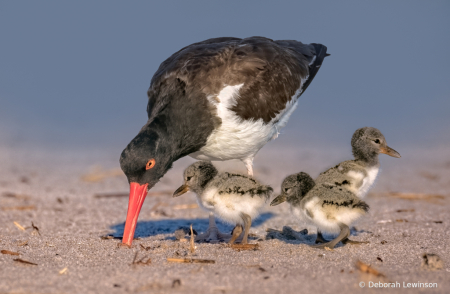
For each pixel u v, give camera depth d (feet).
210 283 26.30
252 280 26.86
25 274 27.71
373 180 39.86
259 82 41.09
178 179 66.80
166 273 27.89
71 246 34.94
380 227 41.22
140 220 46.06
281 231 39.63
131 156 34.58
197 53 41.50
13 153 85.30
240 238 38.47
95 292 25.08
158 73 41.42
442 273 28.50
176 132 37.09
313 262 30.66
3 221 44.42
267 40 47.73
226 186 35.83
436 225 41.78
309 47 51.67
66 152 88.53
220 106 38.50
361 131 39.24
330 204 33.63
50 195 56.80
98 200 54.24
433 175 67.05
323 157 82.28
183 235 38.06
